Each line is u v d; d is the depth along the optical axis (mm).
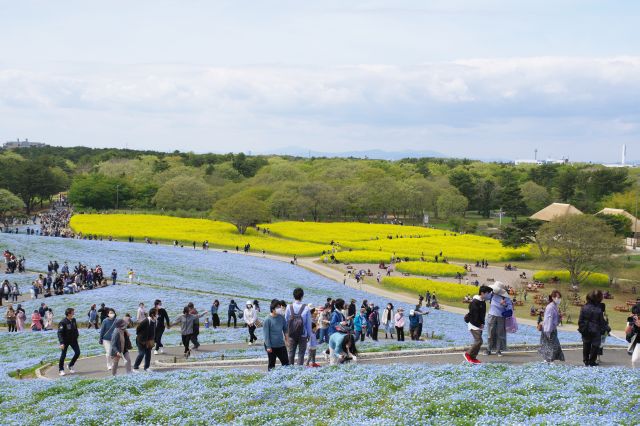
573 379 16594
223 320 47875
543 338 21156
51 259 81625
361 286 88625
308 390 17656
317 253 119375
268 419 15555
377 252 117312
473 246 134500
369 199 185750
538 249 115000
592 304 20438
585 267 95125
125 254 91438
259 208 140375
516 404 14586
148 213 179500
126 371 25219
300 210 176125
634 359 19953
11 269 71438
